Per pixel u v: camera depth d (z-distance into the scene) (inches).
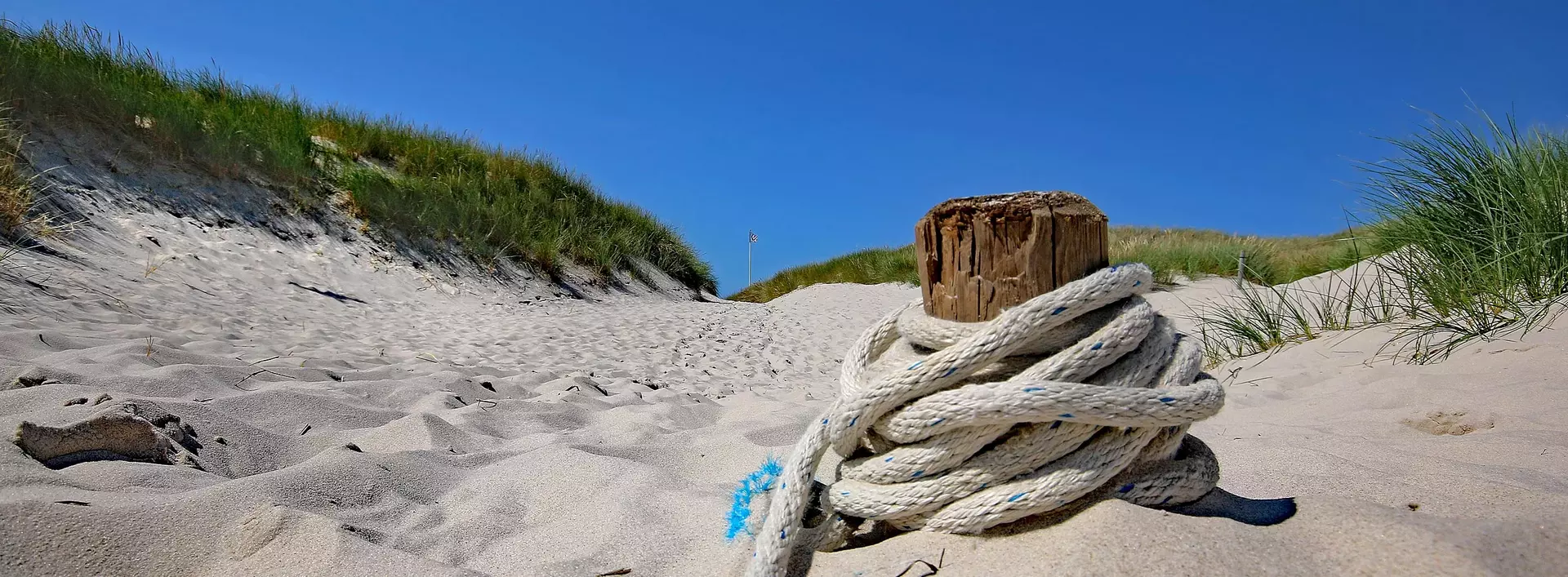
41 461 77.5
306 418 116.2
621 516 81.7
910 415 62.3
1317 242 759.7
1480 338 143.8
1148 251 452.1
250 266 284.7
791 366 280.4
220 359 146.9
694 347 295.3
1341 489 79.2
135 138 309.3
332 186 379.2
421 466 97.4
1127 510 58.6
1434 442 98.2
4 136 245.9
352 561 66.3
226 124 346.9
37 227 224.4
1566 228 155.6
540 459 101.7
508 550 77.4
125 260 239.3
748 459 108.1
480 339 256.1
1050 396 57.4
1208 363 200.5
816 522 71.8
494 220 426.0
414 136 491.2
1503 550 50.9
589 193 568.7
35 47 313.3
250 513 71.9
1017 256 63.3
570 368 212.5
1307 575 51.4
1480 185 173.9
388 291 324.2
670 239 601.6
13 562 58.3
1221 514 65.0
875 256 746.8
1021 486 60.1
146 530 66.6
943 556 60.1
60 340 140.0
